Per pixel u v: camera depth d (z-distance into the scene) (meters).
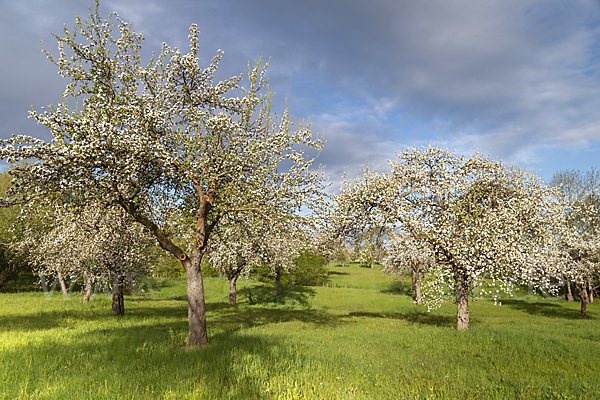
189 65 12.59
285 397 6.80
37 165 9.52
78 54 11.41
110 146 10.46
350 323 21.42
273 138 12.39
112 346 10.54
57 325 15.29
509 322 22.95
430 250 18.39
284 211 12.99
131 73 12.34
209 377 7.69
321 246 19.14
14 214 31.39
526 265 16.45
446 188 18.14
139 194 12.66
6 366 7.89
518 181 18.69
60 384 6.84
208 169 12.40
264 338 13.11
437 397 7.41
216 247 16.05
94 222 17.34
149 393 6.59
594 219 29.73
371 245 20.11
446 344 13.11
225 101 13.13
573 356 11.07
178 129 12.20
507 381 8.45
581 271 26.91
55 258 24.14
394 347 12.55
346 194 19.14
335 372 8.90
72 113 10.87
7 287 39.09
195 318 11.52
